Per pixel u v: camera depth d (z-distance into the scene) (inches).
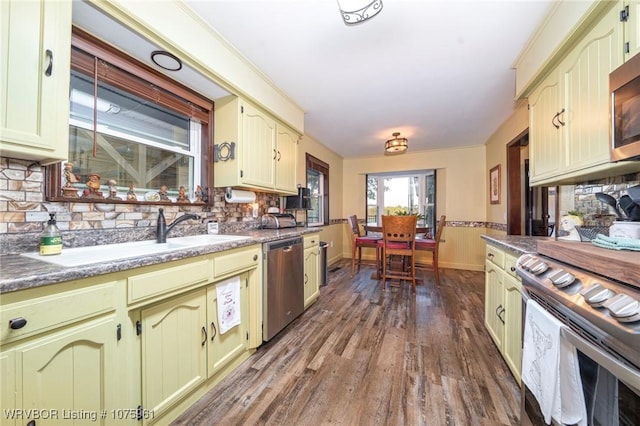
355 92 96.3
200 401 52.0
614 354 23.7
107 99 57.3
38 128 36.9
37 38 36.6
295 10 57.1
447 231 175.8
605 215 57.1
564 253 36.2
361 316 94.0
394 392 54.3
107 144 57.3
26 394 28.5
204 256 52.1
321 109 112.0
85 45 50.0
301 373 60.9
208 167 80.7
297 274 88.4
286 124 103.5
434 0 53.0
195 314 51.6
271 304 73.9
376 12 50.2
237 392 54.6
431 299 112.2
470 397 52.8
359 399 52.3
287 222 110.7
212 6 56.7
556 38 53.9
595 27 44.8
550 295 33.5
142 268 40.3
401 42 67.1
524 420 42.0
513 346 56.2
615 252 30.2
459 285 133.2
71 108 50.9
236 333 63.4
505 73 81.5
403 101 103.3
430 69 79.9
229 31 64.6
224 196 87.4
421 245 137.7
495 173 142.7
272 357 67.7
